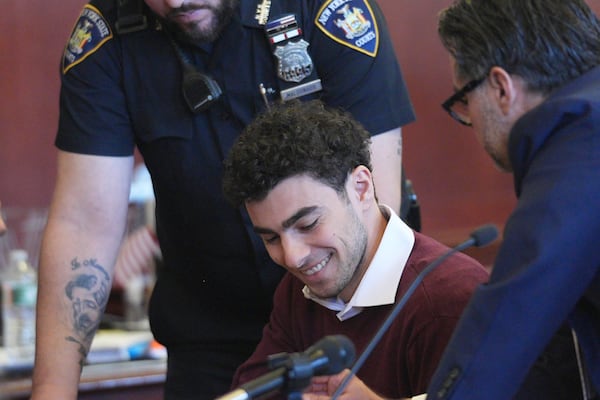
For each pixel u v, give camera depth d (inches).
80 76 127.0
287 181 96.8
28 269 197.2
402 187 134.8
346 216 99.6
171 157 125.6
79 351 125.6
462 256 103.8
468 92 87.4
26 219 225.3
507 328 77.8
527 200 79.4
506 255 79.0
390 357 101.7
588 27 84.4
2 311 184.5
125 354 177.3
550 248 77.0
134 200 204.4
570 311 81.2
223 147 123.8
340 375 97.5
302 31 122.4
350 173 100.5
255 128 99.7
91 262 126.7
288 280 113.4
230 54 123.5
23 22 226.7
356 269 103.0
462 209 257.9
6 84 225.8
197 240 127.8
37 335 126.0
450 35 87.5
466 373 78.2
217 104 124.0
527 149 82.0
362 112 122.0
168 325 134.8
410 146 254.5
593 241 77.9
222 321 132.0
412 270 102.5
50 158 229.5
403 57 252.5
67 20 230.4
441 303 98.6
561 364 92.9
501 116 86.2
